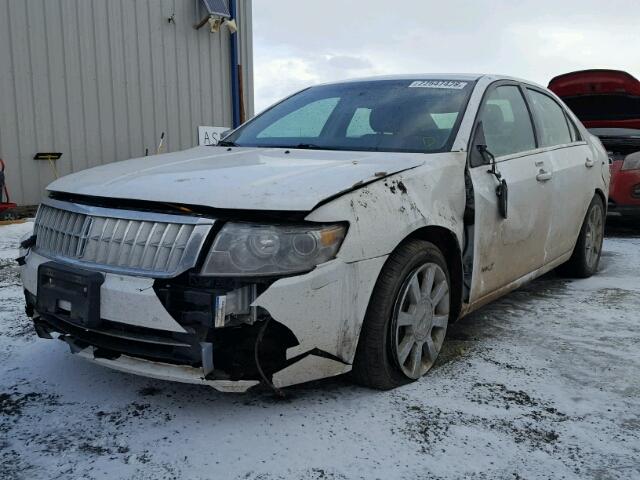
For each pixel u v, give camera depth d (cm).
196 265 233
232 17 1102
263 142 376
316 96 413
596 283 499
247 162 298
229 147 368
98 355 258
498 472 224
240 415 263
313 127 376
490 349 344
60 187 290
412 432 250
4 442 241
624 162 699
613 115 809
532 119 421
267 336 246
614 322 395
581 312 416
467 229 323
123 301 240
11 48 856
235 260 234
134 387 290
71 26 913
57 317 266
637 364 325
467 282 328
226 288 234
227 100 1130
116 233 251
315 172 271
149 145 1020
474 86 374
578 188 457
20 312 408
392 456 233
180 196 246
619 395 288
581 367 320
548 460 232
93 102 946
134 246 245
